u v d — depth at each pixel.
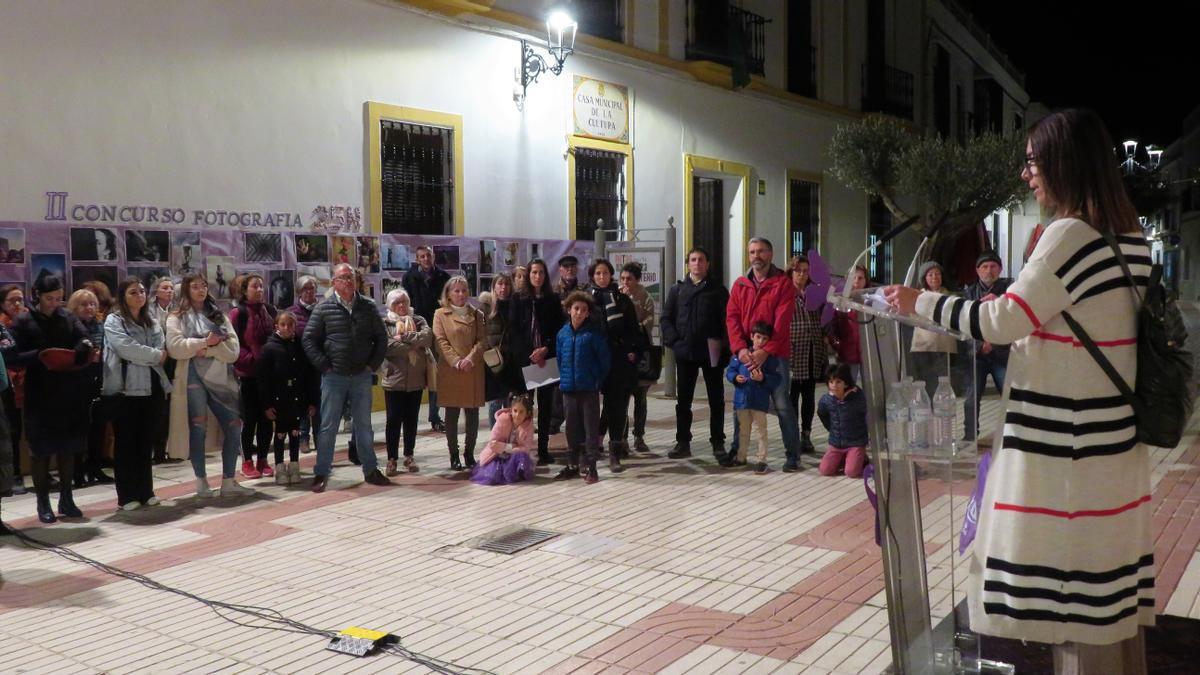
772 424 10.48
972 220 15.64
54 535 6.22
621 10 14.29
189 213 9.45
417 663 4.06
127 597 4.99
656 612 4.64
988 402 8.60
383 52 11.08
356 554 5.71
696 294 8.30
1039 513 2.76
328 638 4.37
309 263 10.41
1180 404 2.71
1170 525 6.00
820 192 18.97
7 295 7.29
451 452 8.11
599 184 14.10
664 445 9.25
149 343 6.87
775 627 4.41
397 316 8.04
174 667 4.07
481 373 8.02
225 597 4.97
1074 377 2.74
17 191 8.28
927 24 23.33
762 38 17.31
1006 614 2.80
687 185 15.55
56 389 6.46
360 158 10.91
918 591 3.32
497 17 12.20
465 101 12.00
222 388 7.15
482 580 5.17
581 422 7.73
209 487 7.57
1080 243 2.73
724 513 6.57
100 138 8.80
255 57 9.94
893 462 3.17
